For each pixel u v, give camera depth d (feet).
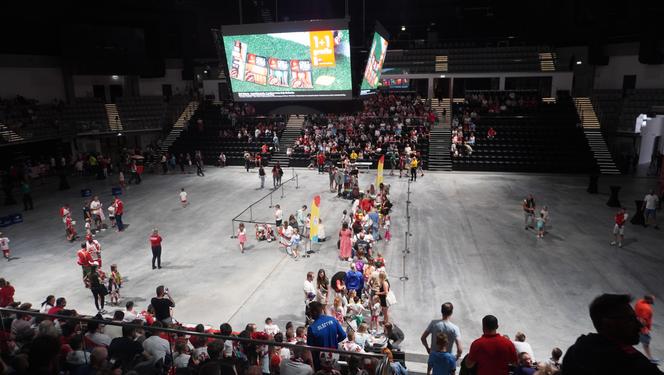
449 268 56.13
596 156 114.42
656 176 106.73
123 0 131.34
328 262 59.16
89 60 127.65
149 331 22.53
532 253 60.44
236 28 51.93
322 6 160.45
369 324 43.98
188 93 162.20
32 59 124.57
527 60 146.20
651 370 6.87
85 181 111.04
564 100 133.18
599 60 135.13
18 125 111.75
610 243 63.46
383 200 74.79
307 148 123.85
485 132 124.77
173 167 121.08
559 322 43.19
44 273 57.11
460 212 79.46
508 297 48.37
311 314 21.07
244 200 89.45
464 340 40.27
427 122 130.00
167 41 154.51
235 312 46.42
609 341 7.31
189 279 54.80
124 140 147.74
